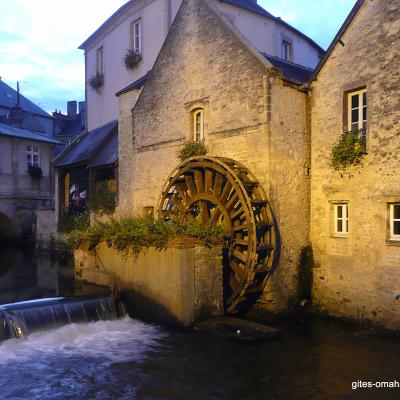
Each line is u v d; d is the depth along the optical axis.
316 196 10.23
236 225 10.05
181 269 8.65
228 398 6.16
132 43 17.67
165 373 6.93
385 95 8.83
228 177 9.59
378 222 8.95
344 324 9.38
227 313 9.66
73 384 6.54
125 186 14.33
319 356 7.60
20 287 13.23
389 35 8.80
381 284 8.90
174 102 12.31
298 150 10.25
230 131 10.63
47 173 27.22
